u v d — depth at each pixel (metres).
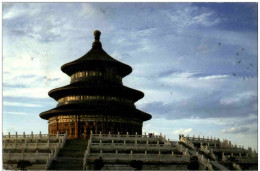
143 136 87.12
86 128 100.38
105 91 104.88
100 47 117.94
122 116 103.50
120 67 112.69
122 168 68.31
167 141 82.25
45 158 68.00
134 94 109.75
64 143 78.50
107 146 75.69
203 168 71.19
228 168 73.50
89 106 100.88
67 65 111.75
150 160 70.88
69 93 106.81
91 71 110.75
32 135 81.69
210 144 92.81
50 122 107.00
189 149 82.38
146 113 109.75
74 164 67.38
